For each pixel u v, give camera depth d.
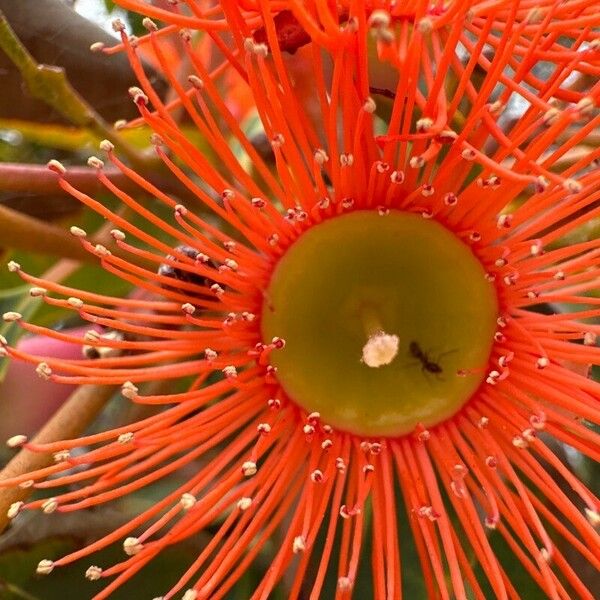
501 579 0.05
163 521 0.05
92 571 0.05
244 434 0.05
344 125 0.05
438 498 0.05
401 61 0.05
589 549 0.05
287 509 0.05
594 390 0.05
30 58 0.05
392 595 0.05
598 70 0.05
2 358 0.07
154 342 0.05
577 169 0.05
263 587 0.05
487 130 0.05
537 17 0.05
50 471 0.05
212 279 0.05
